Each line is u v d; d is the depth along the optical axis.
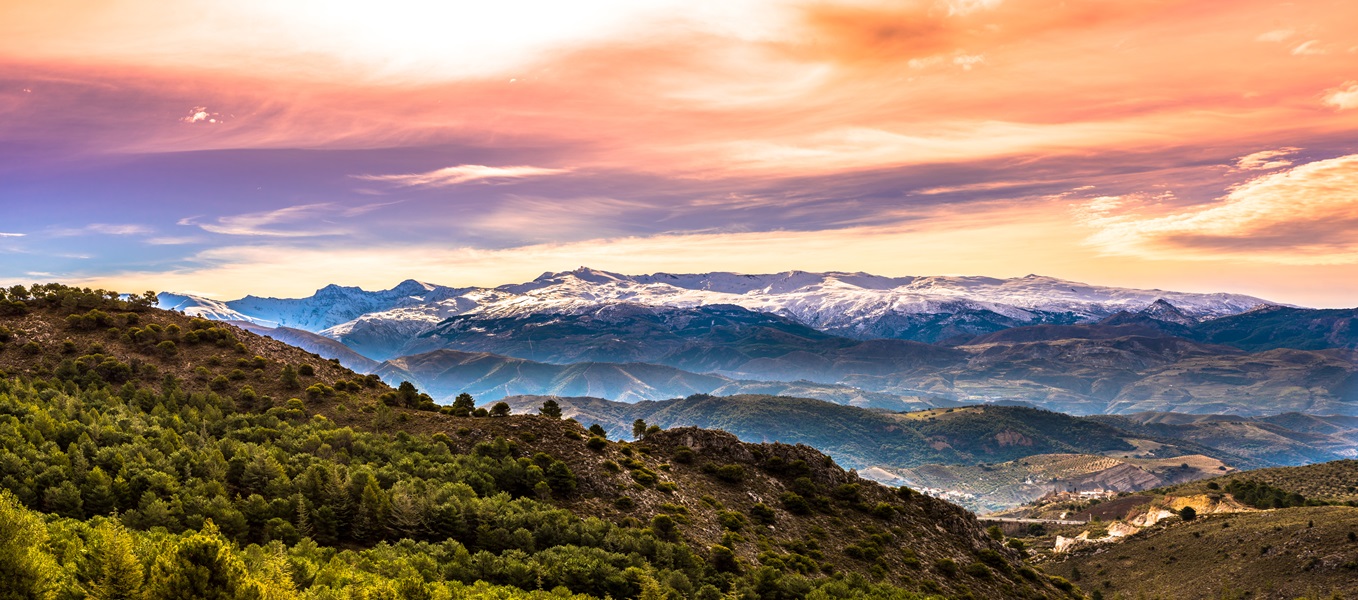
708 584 111.31
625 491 137.62
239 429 143.50
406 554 102.12
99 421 132.38
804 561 130.50
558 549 110.75
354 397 169.00
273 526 103.56
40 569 66.50
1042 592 155.12
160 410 147.75
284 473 118.06
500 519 115.75
